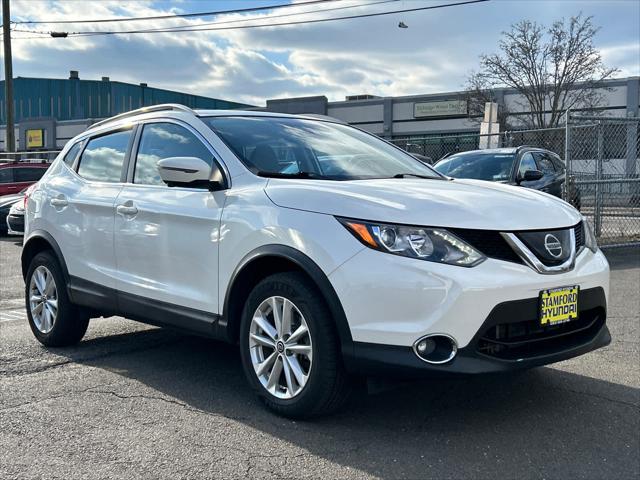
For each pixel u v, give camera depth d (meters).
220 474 3.14
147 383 4.52
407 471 3.16
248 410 3.98
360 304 3.38
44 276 5.58
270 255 3.72
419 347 3.30
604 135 12.74
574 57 34.47
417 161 5.20
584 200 11.62
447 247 3.35
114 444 3.49
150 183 4.71
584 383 4.45
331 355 3.54
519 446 3.44
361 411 3.93
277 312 3.79
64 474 3.15
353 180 4.12
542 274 3.50
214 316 4.12
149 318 4.58
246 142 4.41
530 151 10.73
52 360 5.12
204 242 4.16
